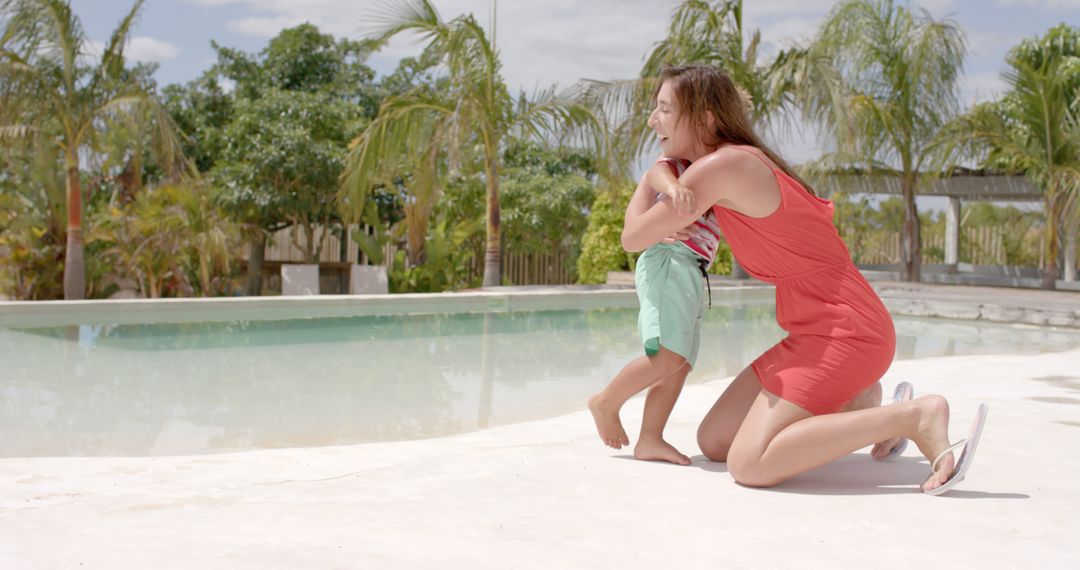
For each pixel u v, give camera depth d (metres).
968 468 2.14
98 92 10.65
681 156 2.36
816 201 2.19
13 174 11.76
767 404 2.16
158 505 1.90
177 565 1.42
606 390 2.46
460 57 11.58
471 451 2.88
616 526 1.72
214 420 4.00
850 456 2.51
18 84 9.97
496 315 9.52
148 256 11.73
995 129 13.46
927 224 18.77
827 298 2.18
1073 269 16.03
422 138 12.53
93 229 11.77
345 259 17.39
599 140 12.33
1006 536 1.68
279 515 1.77
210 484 2.50
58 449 3.42
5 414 4.05
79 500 1.96
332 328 7.98
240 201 15.09
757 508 1.89
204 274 12.37
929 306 10.19
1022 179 14.90
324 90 17.23
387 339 7.25
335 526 1.68
